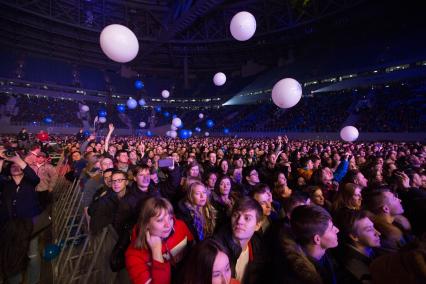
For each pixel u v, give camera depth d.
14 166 4.24
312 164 6.50
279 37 46.41
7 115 37.25
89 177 5.24
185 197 3.09
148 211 2.02
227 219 2.85
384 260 1.68
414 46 29.39
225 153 10.19
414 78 27.42
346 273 2.33
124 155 5.71
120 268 2.29
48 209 7.12
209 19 46.56
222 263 1.58
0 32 41.56
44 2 39.59
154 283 1.92
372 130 24.81
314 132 29.45
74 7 41.94
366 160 8.45
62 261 4.26
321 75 37.78
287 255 1.96
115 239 2.88
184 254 2.24
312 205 2.17
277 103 4.66
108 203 3.39
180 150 9.84
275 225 2.77
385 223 2.91
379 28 37.12
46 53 49.12
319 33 41.97
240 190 4.55
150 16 46.28
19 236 3.95
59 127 40.41
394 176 4.62
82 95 49.25
